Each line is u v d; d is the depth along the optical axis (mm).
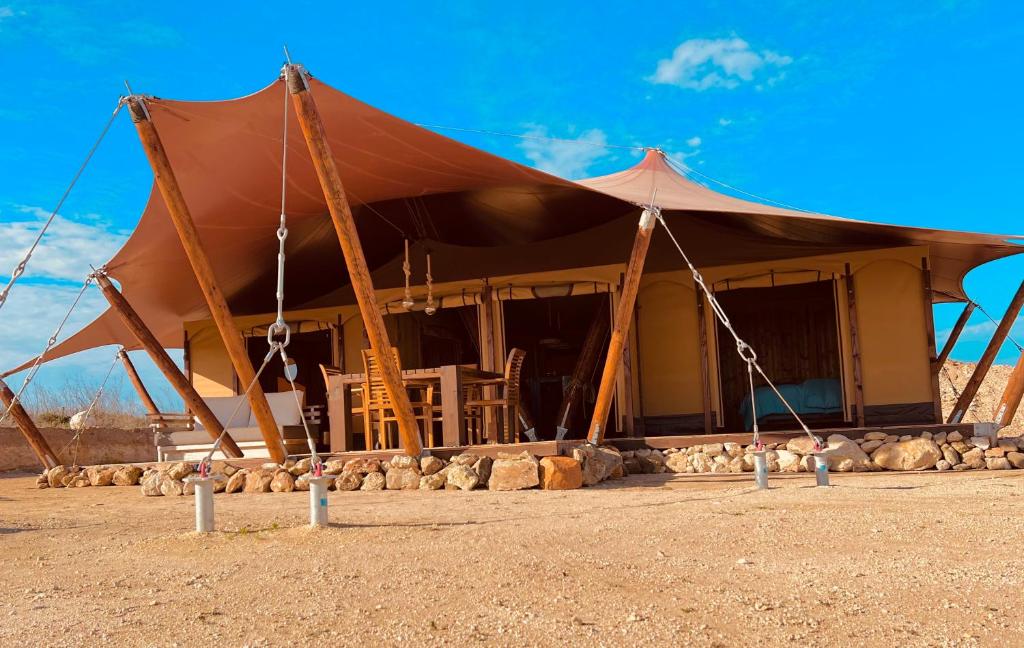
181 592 2691
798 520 3727
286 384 12055
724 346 12648
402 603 2422
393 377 6211
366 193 8172
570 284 9430
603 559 2973
